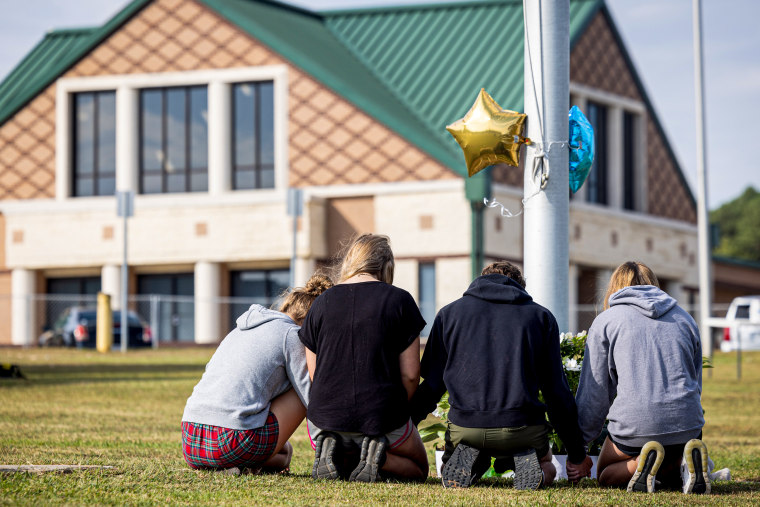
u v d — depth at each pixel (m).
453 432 7.55
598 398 7.74
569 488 7.59
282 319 7.93
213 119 41.31
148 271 42.34
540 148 9.48
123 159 42.00
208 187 41.59
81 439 11.48
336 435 7.59
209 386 7.77
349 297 7.64
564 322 9.46
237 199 40.62
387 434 7.58
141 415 15.24
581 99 42.75
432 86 42.28
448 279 38.38
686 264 48.25
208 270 40.84
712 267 51.62
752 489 7.89
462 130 9.58
